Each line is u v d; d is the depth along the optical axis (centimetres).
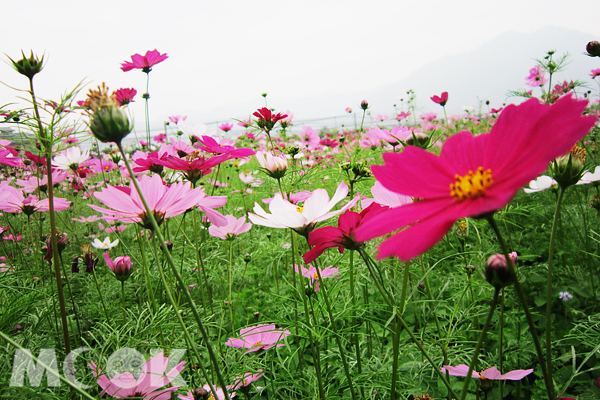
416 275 195
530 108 59
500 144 60
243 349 146
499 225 306
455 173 62
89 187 488
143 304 197
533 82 497
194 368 136
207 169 162
